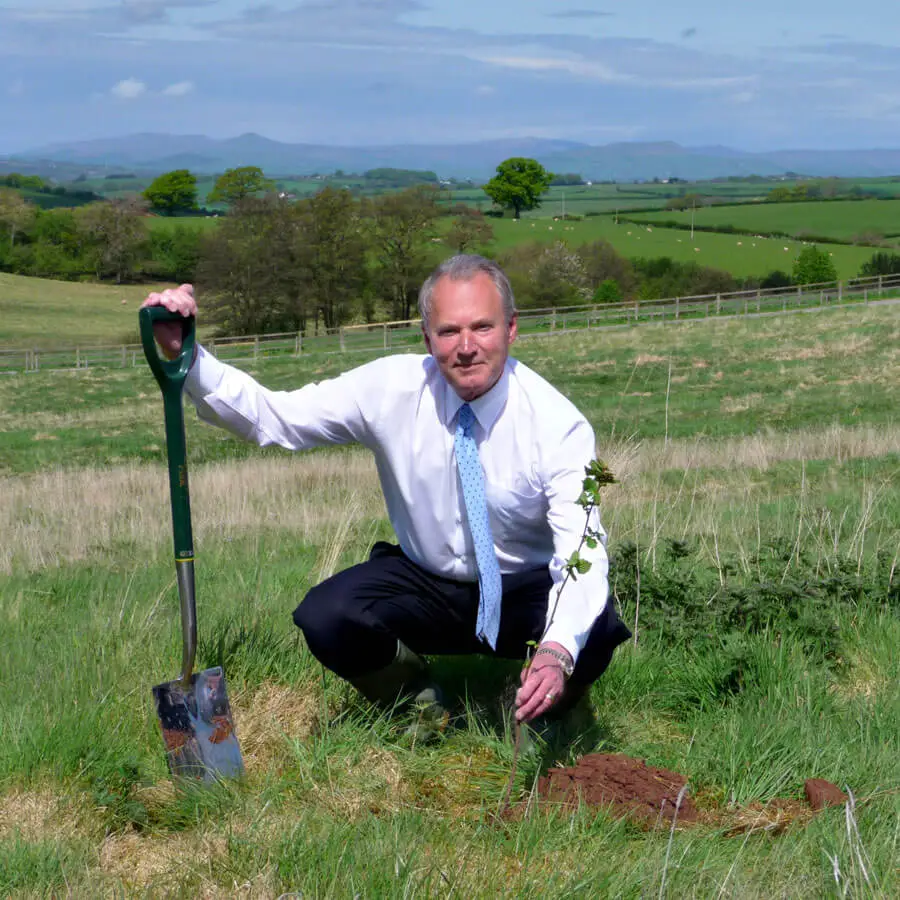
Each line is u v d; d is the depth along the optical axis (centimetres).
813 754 339
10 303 9200
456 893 255
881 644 444
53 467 2358
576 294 7600
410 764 341
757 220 15075
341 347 4688
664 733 379
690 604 459
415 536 347
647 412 2666
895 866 275
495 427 325
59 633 505
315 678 401
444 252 7162
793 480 1258
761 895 262
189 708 331
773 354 3509
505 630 359
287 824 296
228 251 6694
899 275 5906
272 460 1878
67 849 283
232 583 579
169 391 330
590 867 271
